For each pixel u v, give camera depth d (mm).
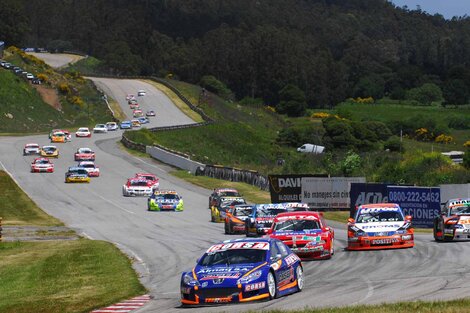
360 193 118875
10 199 164750
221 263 49844
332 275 60844
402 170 162875
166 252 87188
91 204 159750
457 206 85188
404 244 77688
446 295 47688
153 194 151625
